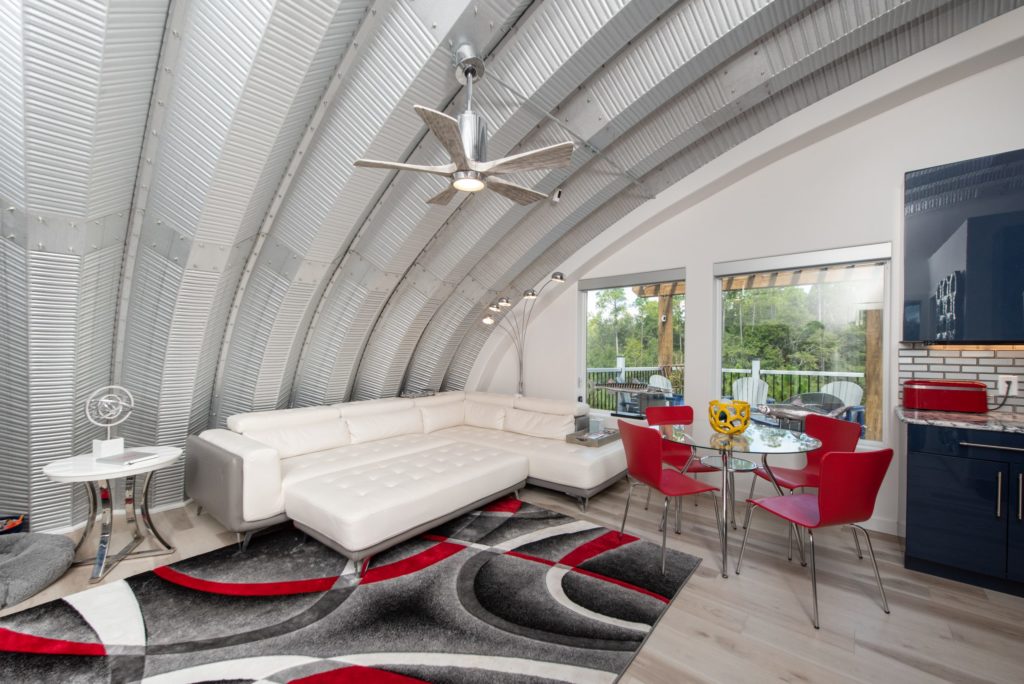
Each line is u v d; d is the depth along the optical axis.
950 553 2.79
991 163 2.96
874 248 3.62
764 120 3.94
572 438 4.57
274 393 4.43
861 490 2.39
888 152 3.56
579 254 5.43
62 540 2.97
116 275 3.30
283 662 2.02
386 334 5.18
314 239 3.63
